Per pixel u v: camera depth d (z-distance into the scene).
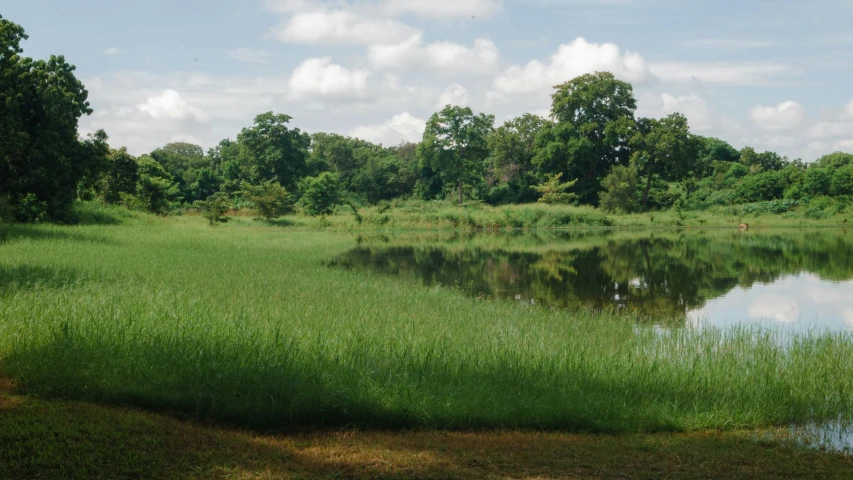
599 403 6.70
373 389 6.62
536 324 11.21
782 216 56.25
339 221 49.91
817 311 15.31
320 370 7.02
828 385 7.94
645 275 21.44
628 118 65.75
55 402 6.11
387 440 5.79
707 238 39.06
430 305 12.88
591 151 66.25
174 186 62.12
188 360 7.04
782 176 63.88
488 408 6.46
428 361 7.61
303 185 61.62
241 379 6.62
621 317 13.27
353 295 13.34
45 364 6.80
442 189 74.94
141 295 10.80
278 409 6.23
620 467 5.17
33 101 29.53
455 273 21.69
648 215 57.41
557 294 17.53
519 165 73.56
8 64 28.50
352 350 7.86
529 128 74.12
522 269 22.94
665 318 14.21
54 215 30.98
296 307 11.12
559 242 36.22
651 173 64.69
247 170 75.19
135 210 41.62
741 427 6.63
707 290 18.38
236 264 17.77
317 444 5.66
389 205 59.12
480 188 72.94
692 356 9.22
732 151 94.06
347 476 4.83
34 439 5.00
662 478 4.95
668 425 6.47
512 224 52.59
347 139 105.31
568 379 7.40
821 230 46.31
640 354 9.10
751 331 11.77
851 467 5.40
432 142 69.00
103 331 7.86
